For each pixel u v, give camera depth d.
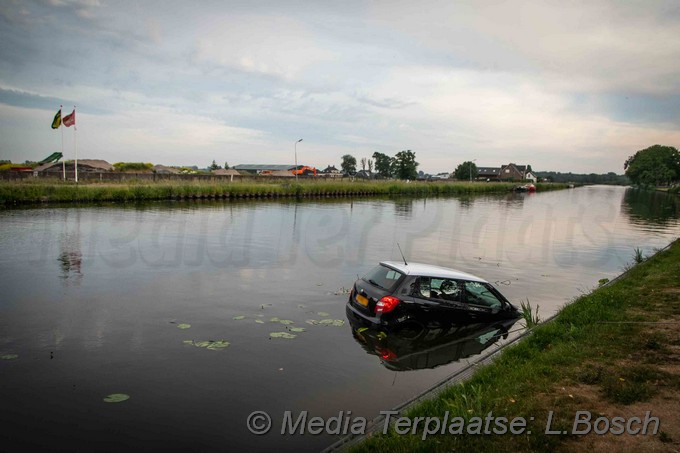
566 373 5.52
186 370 5.83
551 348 6.57
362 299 7.96
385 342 7.20
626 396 4.82
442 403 4.85
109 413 4.70
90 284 10.17
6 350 6.23
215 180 51.75
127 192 37.47
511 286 11.67
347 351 6.73
